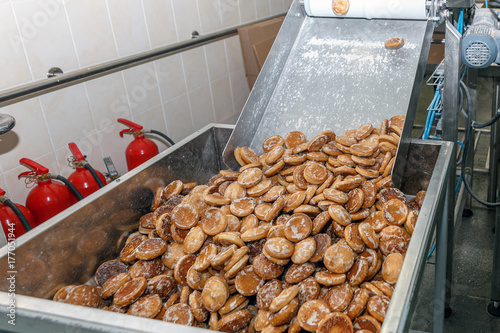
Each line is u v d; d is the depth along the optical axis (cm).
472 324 157
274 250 100
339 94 149
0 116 113
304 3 157
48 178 147
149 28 200
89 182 158
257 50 239
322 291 97
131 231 133
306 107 153
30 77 157
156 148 186
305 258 100
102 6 178
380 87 144
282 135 152
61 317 81
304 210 114
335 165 129
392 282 97
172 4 211
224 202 127
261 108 156
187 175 152
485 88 265
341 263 97
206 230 115
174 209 122
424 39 127
